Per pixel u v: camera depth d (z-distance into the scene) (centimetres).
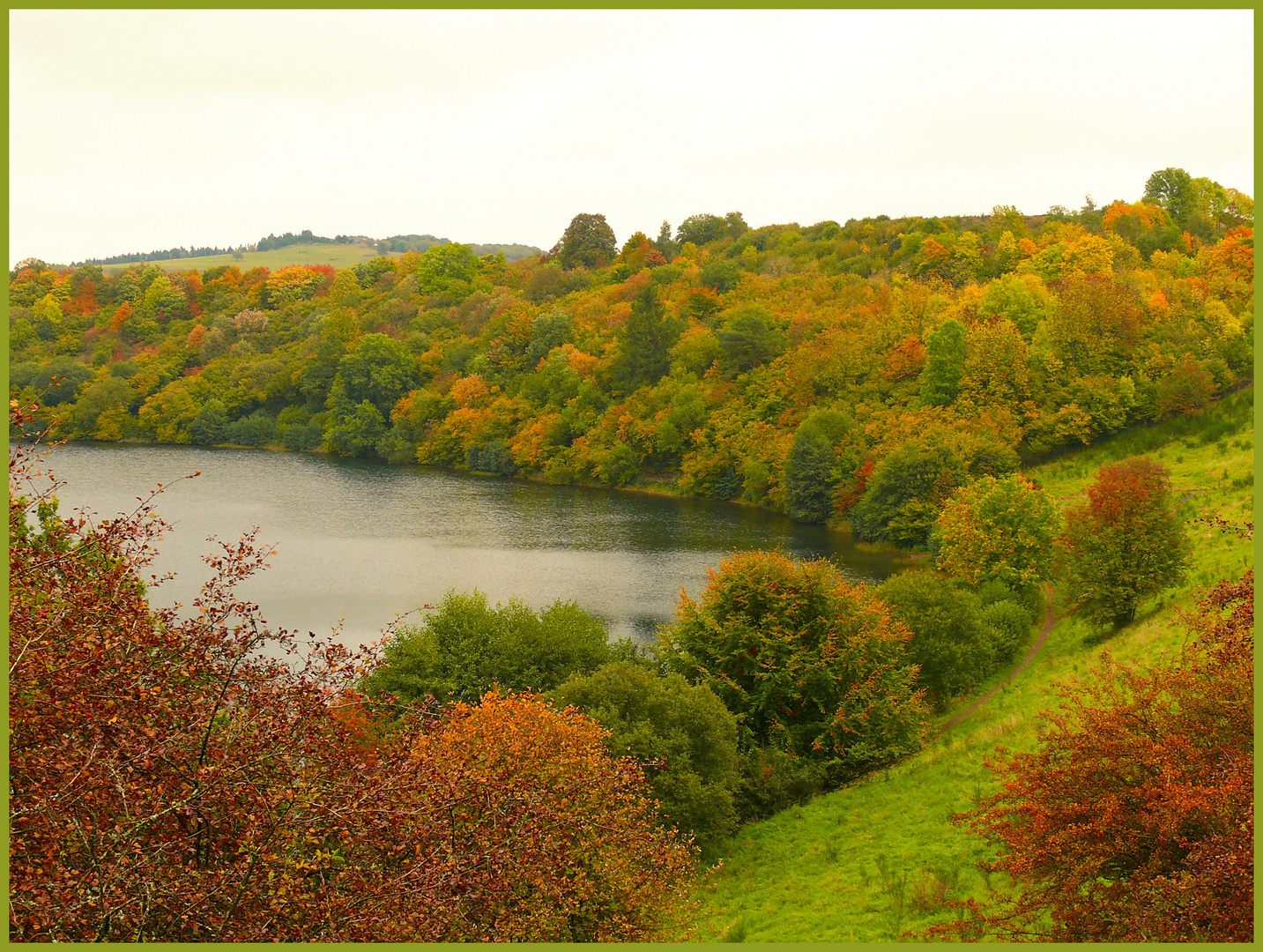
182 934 1033
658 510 9988
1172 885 1319
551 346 14738
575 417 12594
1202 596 1847
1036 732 3044
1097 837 1478
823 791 3359
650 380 13050
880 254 16388
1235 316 10144
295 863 1034
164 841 1030
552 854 1439
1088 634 4300
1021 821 1744
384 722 1502
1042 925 1727
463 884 1187
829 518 9075
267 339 16700
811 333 12131
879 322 11244
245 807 1049
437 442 13300
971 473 7919
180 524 8281
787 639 3541
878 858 2512
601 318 15638
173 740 1040
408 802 1200
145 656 1093
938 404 9400
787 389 11062
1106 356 9450
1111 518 4194
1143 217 14400
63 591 1141
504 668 3622
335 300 19350
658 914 1853
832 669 3562
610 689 3083
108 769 984
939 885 2131
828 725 3519
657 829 2041
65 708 998
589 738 2133
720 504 10494
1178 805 1314
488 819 1362
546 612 4197
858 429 9456
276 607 5784
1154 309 9938
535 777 1780
